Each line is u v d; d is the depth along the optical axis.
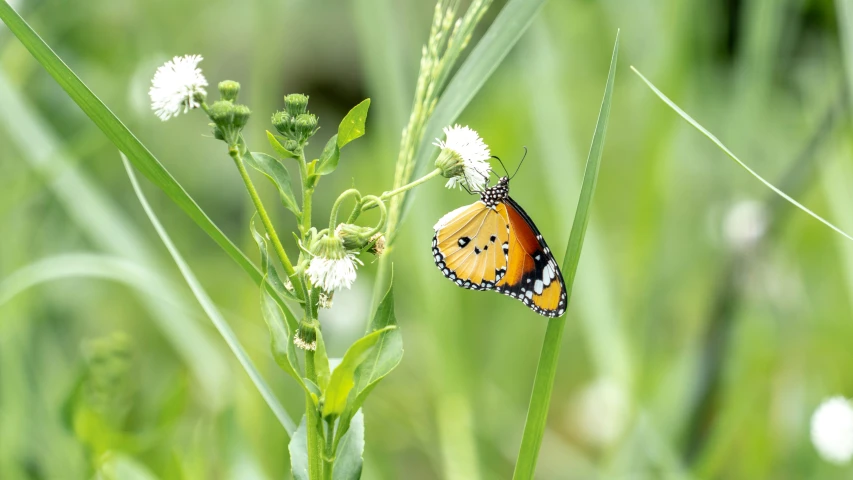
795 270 1.40
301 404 1.24
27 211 1.44
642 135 1.47
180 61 0.97
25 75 1.41
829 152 1.26
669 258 1.58
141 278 1.16
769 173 1.53
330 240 0.96
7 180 1.31
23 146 1.23
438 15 1.01
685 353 1.35
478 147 1.00
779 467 1.30
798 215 1.49
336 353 1.48
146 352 1.50
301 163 0.97
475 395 1.34
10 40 1.33
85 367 1.15
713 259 1.42
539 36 1.40
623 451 1.22
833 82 1.37
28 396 1.22
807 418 1.31
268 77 1.29
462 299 1.60
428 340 1.27
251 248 1.29
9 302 1.21
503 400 1.45
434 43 1.01
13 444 1.19
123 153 0.97
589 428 1.60
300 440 0.99
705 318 1.30
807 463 1.28
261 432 1.21
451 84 1.04
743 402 1.30
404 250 1.57
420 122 1.01
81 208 1.23
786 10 1.53
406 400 1.45
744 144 1.38
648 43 1.49
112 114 0.97
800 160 1.30
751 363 1.39
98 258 1.16
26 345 1.24
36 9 1.43
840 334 1.47
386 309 0.98
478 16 1.02
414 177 1.03
